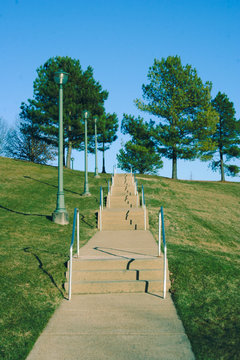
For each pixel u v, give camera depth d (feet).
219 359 14.55
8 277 23.24
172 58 113.91
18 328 17.51
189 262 27.63
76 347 15.78
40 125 118.21
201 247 35.78
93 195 63.52
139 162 170.09
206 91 109.81
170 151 116.67
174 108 112.57
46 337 16.80
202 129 110.42
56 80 43.06
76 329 17.61
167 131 114.52
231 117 150.00
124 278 24.75
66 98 113.09
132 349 15.53
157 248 31.76
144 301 21.59
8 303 19.86
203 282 24.20
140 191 69.00
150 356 14.93
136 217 45.01
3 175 81.00
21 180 76.48
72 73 119.14
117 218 45.01
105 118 123.44
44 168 105.09
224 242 40.40
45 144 146.30
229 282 24.35
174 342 16.16
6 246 30.55
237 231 46.62
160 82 114.73
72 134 119.96
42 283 23.41
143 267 26.14
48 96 116.98
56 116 114.21
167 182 88.79
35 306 20.21
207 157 116.16
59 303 21.31
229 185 106.22
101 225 43.45
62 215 42.68
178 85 114.01
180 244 35.73
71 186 72.74
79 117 117.08
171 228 43.73
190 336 16.75
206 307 20.35
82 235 38.75
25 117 128.88
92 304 21.16
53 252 29.91
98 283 23.44
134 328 17.66
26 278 23.59
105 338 16.61
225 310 19.92
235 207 67.15
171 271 25.84
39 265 26.27
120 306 20.76
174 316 19.19
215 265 27.25
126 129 123.85
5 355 15.16
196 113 113.29
